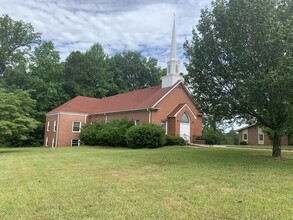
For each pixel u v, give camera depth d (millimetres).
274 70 10039
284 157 13992
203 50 12727
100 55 46500
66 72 40812
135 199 5102
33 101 20406
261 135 35781
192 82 13727
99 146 23781
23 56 35625
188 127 24281
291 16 10836
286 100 9797
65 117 29469
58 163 10781
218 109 12922
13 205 4738
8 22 35500
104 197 5246
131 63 48156
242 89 10688
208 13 12844
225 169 8977
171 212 4355
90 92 39969
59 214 4266
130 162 10867
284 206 4703
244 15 11055
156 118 22828
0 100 18172
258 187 6234
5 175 7859
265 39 10625
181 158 12328
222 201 4992
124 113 25797
